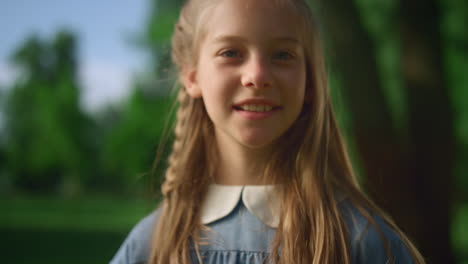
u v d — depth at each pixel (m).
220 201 1.44
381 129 4.03
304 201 1.35
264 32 1.25
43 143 37.94
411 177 4.15
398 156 4.06
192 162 1.56
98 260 9.34
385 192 4.06
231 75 1.26
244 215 1.39
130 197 34.09
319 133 1.40
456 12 6.10
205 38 1.34
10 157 38.88
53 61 41.12
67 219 18.05
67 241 12.02
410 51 4.23
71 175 39.47
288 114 1.27
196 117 1.58
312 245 1.31
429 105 4.14
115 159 26.83
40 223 16.33
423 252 4.03
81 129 38.75
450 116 4.19
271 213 1.37
